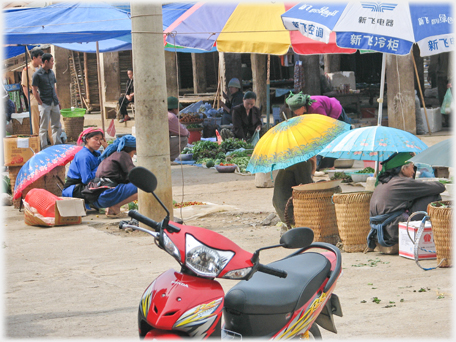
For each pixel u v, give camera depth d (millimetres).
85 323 4801
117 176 9688
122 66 26312
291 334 3486
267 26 11609
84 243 7922
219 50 11602
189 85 28953
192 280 3082
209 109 18984
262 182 11844
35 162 10312
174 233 3104
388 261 6527
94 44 16875
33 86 15781
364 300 5176
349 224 6957
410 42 7988
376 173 8922
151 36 7941
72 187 10008
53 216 9023
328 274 3768
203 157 15453
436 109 17797
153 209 8289
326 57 22469
